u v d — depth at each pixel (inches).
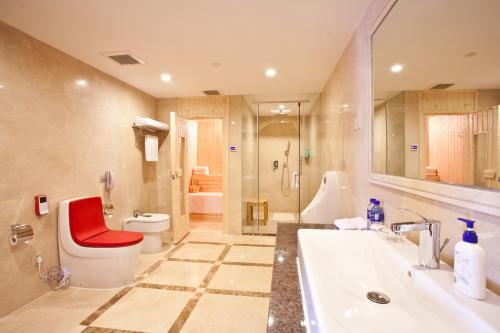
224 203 153.4
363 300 31.4
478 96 27.6
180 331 67.0
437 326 24.5
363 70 64.6
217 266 107.9
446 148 32.5
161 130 152.2
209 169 229.0
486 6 26.8
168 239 145.1
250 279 96.0
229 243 137.3
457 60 30.5
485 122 26.5
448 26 32.6
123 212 124.1
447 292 26.2
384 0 50.9
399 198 45.8
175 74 113.0
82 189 99.3
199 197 207.8
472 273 24.7
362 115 65.3
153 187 151.9
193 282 93.7
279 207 187.0
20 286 76.7
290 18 68.1
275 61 97.7
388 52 49.7
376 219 52.1
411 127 41.1
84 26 73.0
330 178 85.8
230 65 102.2
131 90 130.7
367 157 61.3
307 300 30.1
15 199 74.8
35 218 80.9
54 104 87.0
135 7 63.6
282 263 42.9
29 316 72.9
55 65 87.2
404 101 43.6
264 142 183.2
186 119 154.6
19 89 75.7
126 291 87.2
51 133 86.0
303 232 49.0
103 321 71.0
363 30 65.1
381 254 41.1
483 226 27.0
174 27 73.3
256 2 61.4
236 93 146.1
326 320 22.8
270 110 172.7
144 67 104.7
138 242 94.9
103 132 110.4
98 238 93.4
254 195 177.5
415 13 40.3
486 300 24.5
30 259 79.6
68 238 88.6
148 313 74.8
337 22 69.4
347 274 38.4
